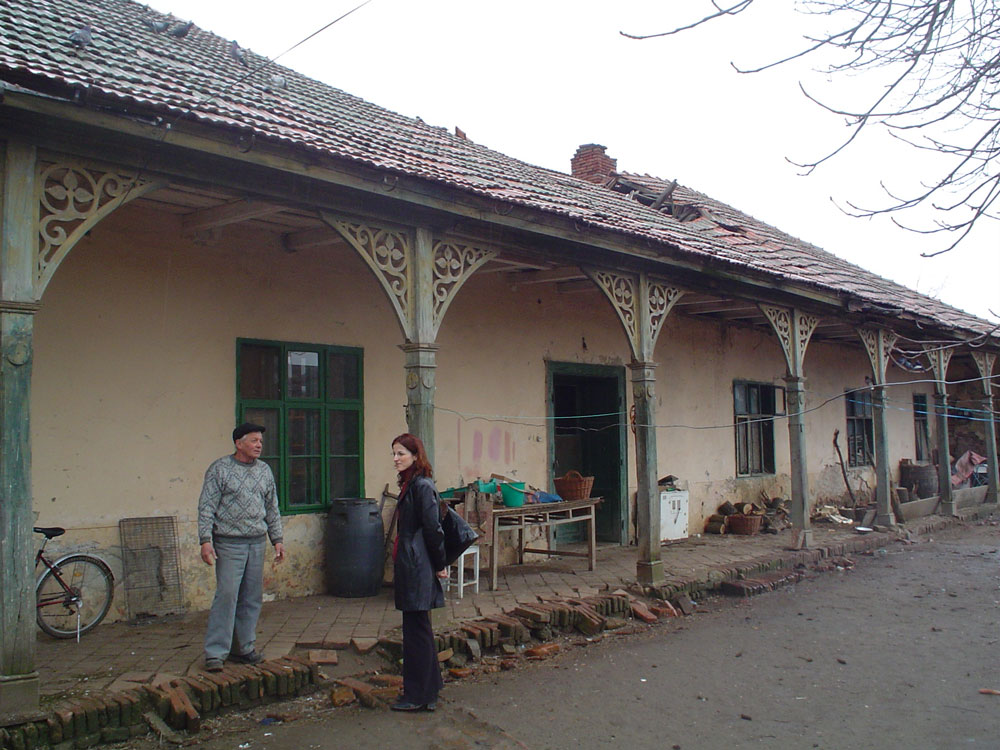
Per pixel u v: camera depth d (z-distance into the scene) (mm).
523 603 7773
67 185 4934
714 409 14031
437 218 7051
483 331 10383
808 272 12508
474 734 5086
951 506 15609
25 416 4645
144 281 7371
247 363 8086
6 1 6812
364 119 9031
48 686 5184
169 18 9883
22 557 4594
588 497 10062
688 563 10203
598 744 4996
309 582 8289
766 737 5121
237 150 5562
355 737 4992
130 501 7172
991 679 6293
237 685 5336
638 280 9195
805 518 11555
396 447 5664
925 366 16344
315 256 8641
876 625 7988
